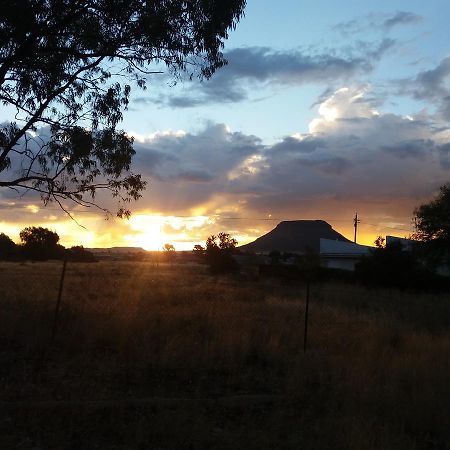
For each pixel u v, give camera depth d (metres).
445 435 6.22
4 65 9.80
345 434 5.73
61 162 11.70
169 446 5.39
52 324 10.86
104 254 152.38
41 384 7.31
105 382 7.62
